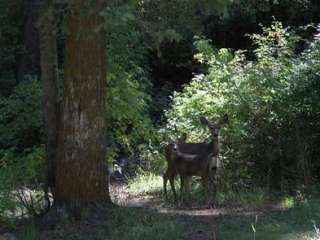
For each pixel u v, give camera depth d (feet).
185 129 56.18
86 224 37.88
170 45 85.97
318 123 52.95
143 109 56.75
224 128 52.85
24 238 35.91
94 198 39.40
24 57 76.48
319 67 52.54
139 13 36.81
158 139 57.52
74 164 38.99
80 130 38.93
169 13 37.29
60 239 35.68
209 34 86.22
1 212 39.55
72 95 38.93
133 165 64.23
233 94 53.42
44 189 41.57
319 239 34.12
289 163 52.90
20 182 44.80
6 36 79.82
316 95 51.67
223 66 55.88
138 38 65.31
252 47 84.94
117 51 63.00
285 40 58.65
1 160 47.57
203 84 56.75
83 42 38.34
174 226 37.40
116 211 39.09
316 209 41.47
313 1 85.66
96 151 39.42
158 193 53.36
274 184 52.34
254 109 52.95
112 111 49.47
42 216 39.88
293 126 52.65
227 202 47.70
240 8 81.56
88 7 32.99
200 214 43.04
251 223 38.86
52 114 40.63
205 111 54.70
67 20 38.19
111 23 30.17
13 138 58.18
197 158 47.73
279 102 52.65
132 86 51.78
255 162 53.21
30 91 58.29
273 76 53.47
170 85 86.07
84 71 38.70
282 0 84.28
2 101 59.26
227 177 52.01
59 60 70.54
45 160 43.93
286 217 40.45
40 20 36.04
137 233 35.94
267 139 52.70
